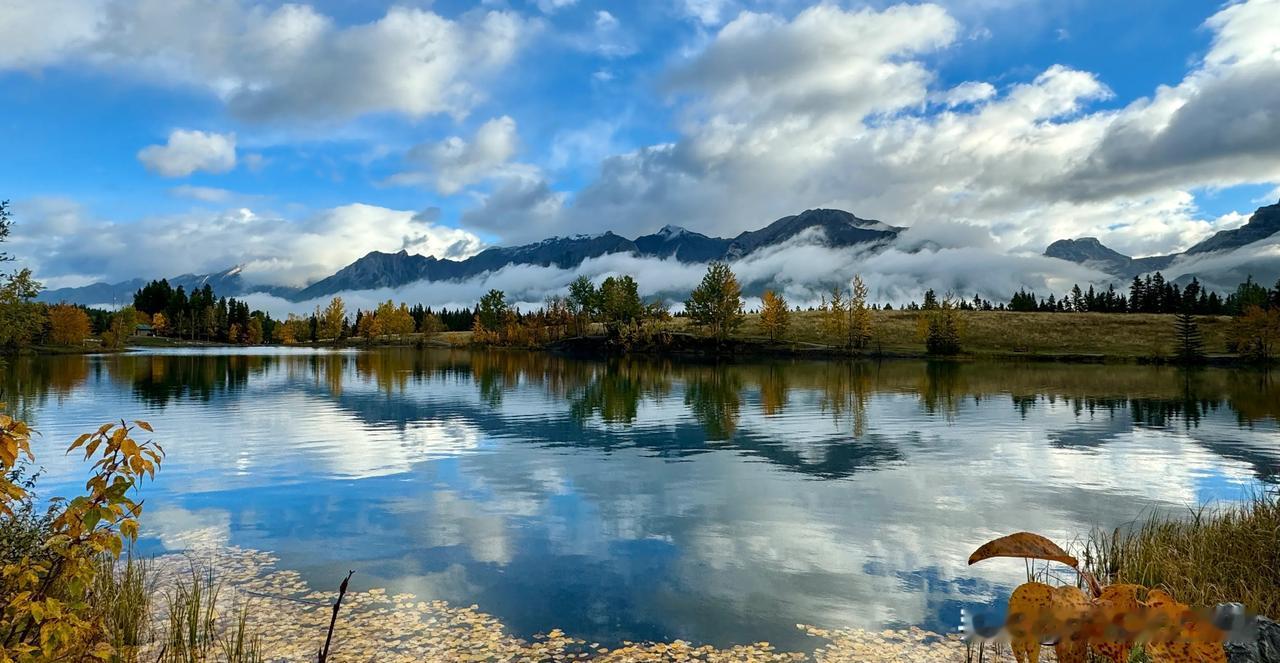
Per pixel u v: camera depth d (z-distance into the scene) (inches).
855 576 471.5
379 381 2316.7
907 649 359.3
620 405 1584.6
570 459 911.7
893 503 674.2
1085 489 735.1
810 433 1146.7
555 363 3772.1
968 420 1318.9
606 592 442.9
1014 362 3892.7
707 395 1845.5
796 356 4456.2
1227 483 767.1
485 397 1776.6
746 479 789.2
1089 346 4407.0
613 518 621.9
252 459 910.4
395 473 821.9
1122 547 475.5
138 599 383.6
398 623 390.0
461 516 631.8
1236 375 2785.4
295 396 1766.7
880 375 2763.3
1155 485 758.5
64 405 1517.0
